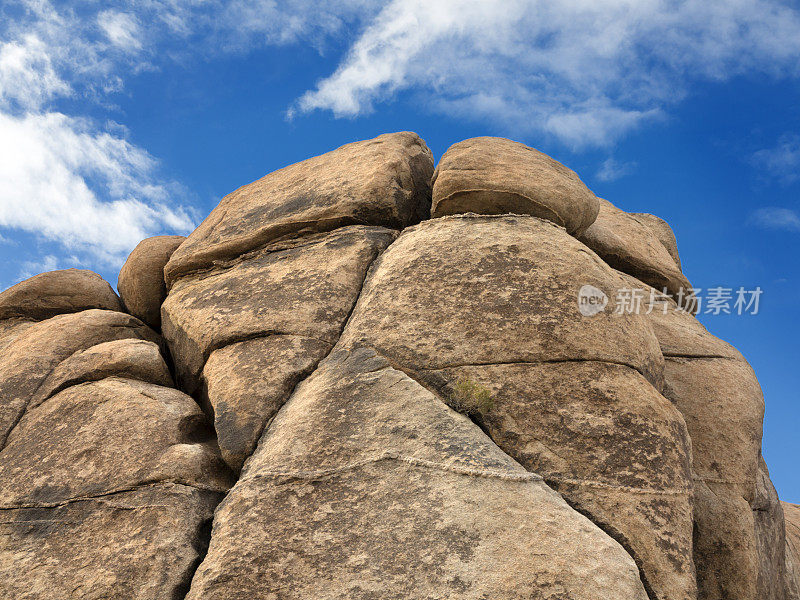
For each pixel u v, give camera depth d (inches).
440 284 260.4
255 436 240.2
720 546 268.7
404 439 216.1
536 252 266.2
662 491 217.8
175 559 209.8
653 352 265.1
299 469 215.0
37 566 216.7
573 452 220.5
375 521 199.2
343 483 209.5
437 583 184.4
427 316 252.1
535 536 191.3
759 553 277.7
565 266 263.1
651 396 238.8
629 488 215.2
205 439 262.8
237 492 216.5
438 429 217.2
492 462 207.5
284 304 278.7
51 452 251.6
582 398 231.3
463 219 287.9
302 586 190.1
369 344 250.2
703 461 287.0
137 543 214.7
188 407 266.1
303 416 231.0
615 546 193.6
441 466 207.2
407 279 265.9
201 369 285.3
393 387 231.3
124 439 247.9
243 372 259.1
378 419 223.3
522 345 240.8
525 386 232.5
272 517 205.8
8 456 256.5
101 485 233.9
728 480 282.2
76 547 219.1
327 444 219.9
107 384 276.4
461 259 266.1
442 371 237.8
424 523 196.1
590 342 243.9
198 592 194.2
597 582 184.2
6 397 278.5
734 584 262.7
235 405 248.8
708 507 275.9
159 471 231.8
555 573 184.2
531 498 200.1
